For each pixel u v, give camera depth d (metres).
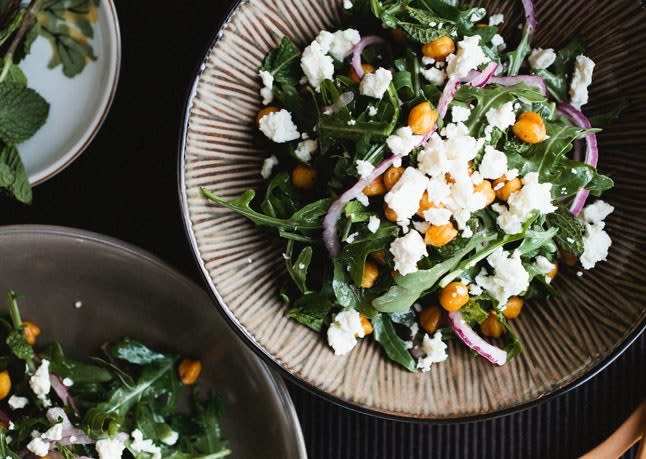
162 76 0.66
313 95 0.59
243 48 0.59
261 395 0.64
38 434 0.64
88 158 0.66
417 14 0.59
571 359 0.60
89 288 0.65
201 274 0.59
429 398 0.60
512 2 0.60
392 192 0.57
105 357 0.65
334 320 0.60
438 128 0.58
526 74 0.61
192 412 0.66
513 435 0.67
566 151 0.59
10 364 0.65
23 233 0.63
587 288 0.60
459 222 0.57
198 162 0.59
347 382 0.60
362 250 0.59
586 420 0.67
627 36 0.59
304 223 0.59
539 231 0.59
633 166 0.60
